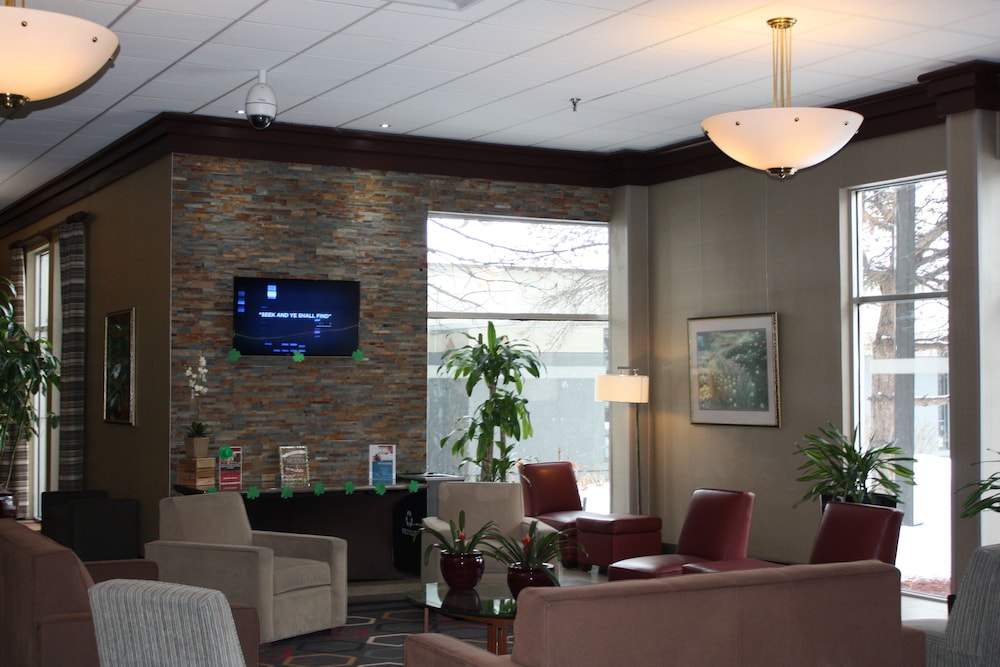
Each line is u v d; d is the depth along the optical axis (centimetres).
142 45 659
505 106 814
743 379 909
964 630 429
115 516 888
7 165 1031
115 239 966
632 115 846
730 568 654
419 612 747
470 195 954
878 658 396
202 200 847
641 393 949
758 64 704
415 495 872
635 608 347
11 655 474
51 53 436
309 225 883
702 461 955
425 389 923
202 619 326
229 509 690
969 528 704
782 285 881
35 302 1268
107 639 358
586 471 1021
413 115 841
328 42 653
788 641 374
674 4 585
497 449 988
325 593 665
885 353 816
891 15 605
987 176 710
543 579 541
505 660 357
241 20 612
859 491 766
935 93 725
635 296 1005
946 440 775
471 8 590
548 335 1008
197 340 844
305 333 868
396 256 917
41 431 1282
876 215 823
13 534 491
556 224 1008
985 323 704
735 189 923
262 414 863
